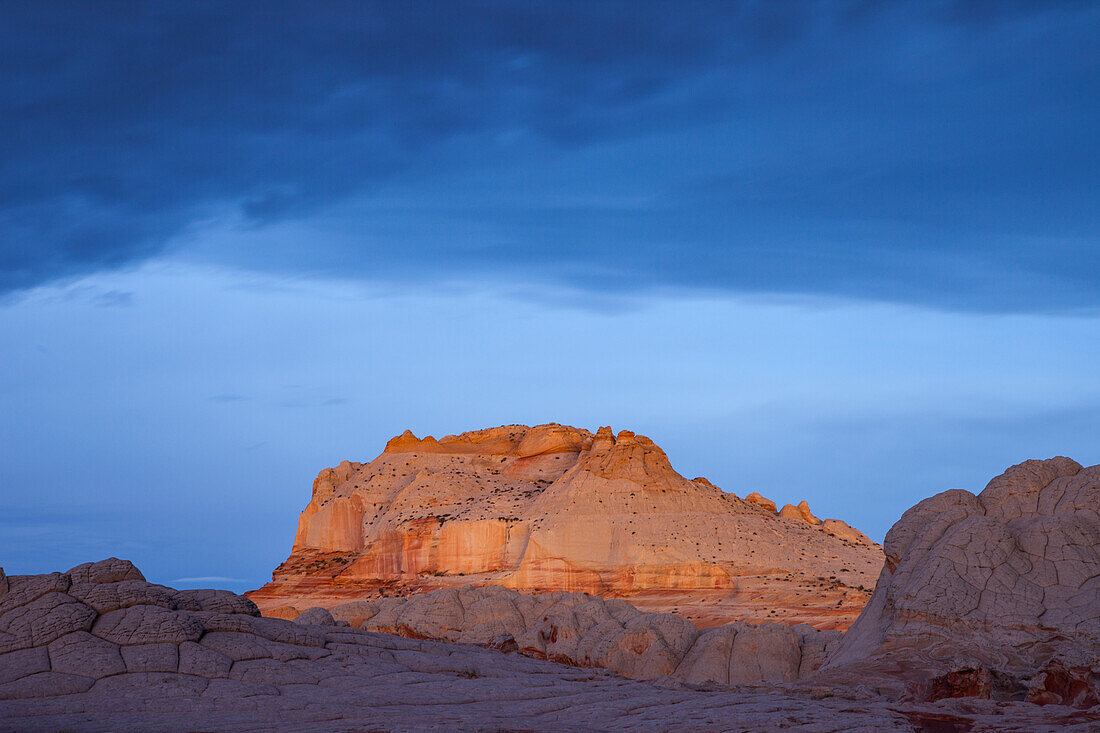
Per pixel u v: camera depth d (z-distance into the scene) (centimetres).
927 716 3231
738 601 11738
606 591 12975
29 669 3284
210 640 3688
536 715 3350
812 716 3225
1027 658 4141
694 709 3412
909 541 5050
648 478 15025
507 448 19450
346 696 3372
